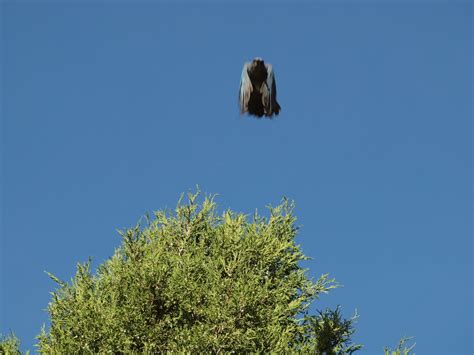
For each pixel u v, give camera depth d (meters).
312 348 22.92
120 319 22.11
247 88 13.45
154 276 22.55
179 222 25.22
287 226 25.25
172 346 21.83
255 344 22.19
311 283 24.22
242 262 23.53
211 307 22.11
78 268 23.45
